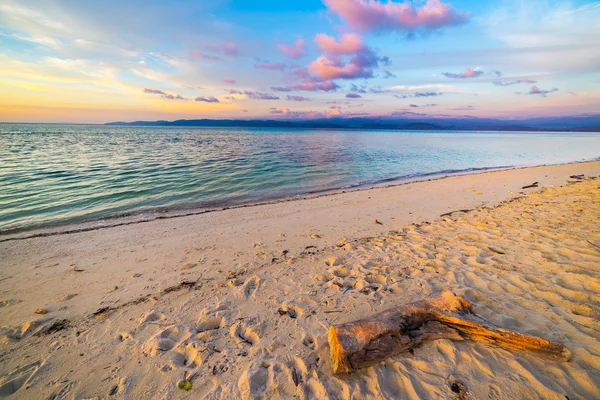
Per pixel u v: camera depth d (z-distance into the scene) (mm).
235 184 14383
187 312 3604
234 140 53312
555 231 5887
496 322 3004
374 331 2600
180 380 2516
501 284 3877
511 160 27391
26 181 13500
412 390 2285
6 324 3459
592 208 7598
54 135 62125
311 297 3824
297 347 2852
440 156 29906
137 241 6574
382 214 8766
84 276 4805
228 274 4723
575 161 26672
